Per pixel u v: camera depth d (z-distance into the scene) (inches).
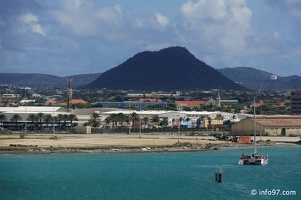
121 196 7696.9
